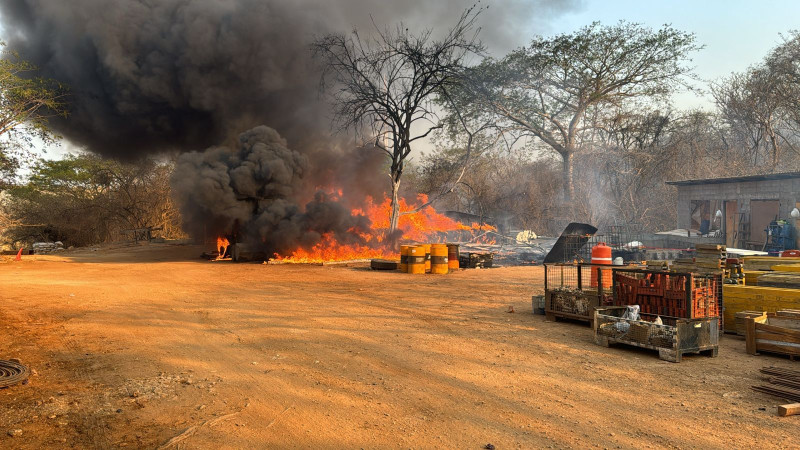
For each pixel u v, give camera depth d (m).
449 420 5.12
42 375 6.75
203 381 6.45
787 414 5.14
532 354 7.71
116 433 4.86
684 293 8.35
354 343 8.42
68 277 19.25
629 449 4.43
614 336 8.05
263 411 5.41
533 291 14.46
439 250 19.94
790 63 35.88
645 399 5.71
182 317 10.80
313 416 5.26
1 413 5.38
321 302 12.73
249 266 23.52
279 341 8.59
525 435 4.74
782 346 7.37
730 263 11.28
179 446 4.54
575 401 5.66
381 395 5.90
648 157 38.25
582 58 38.44
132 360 7.46
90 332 9.38
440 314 11.05
